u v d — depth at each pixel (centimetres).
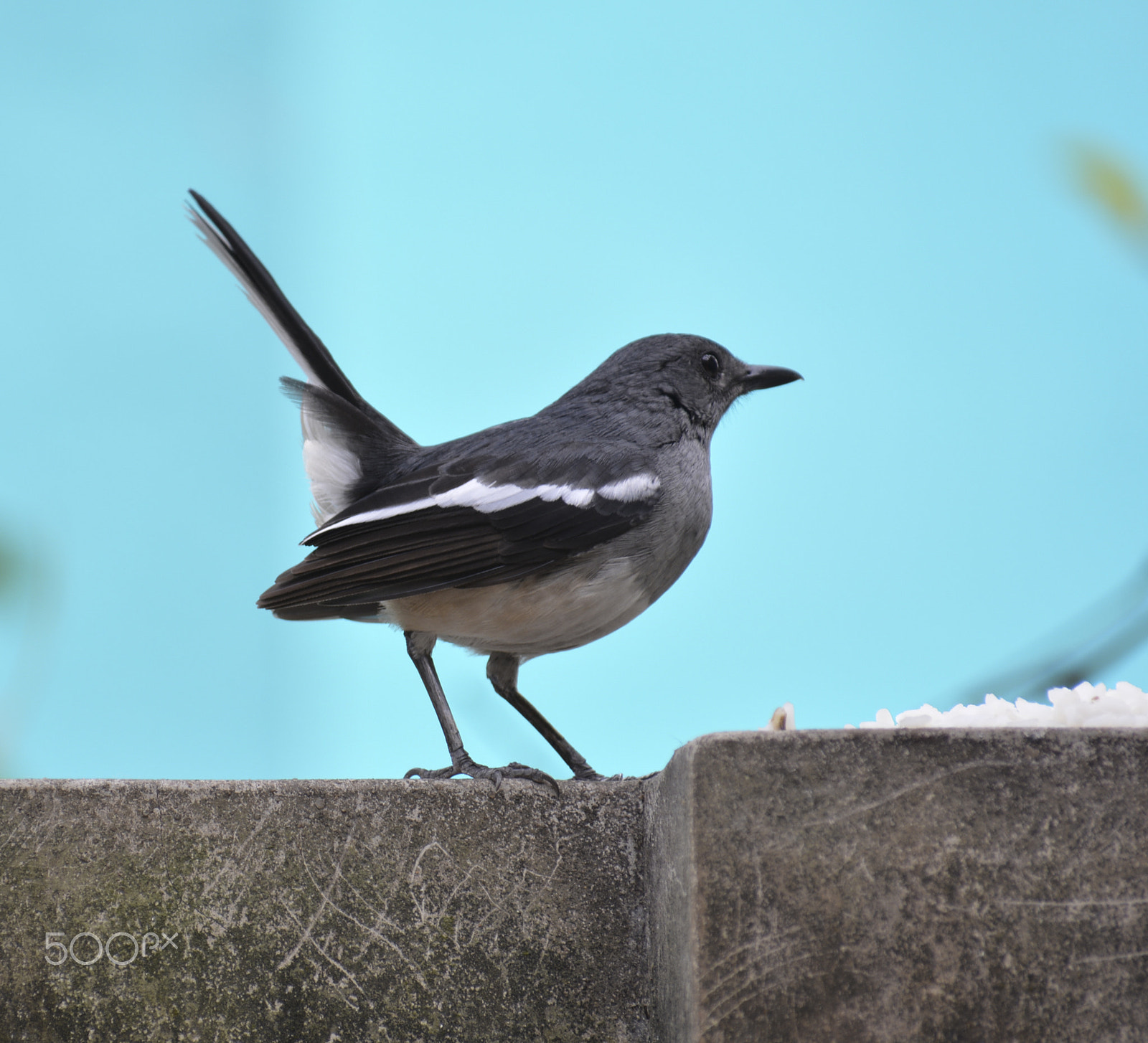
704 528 439
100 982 428
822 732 426
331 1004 428
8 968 428
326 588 436
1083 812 425
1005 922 425
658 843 428
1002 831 425
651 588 438
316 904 429
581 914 429
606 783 429
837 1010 425
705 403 440
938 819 425
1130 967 425
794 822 425
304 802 429
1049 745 426
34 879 428
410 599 437
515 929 429
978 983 425
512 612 437
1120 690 432
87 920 428
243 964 428
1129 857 425
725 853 425
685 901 426
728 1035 425
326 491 440
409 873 429
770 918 425
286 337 441
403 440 441
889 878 425
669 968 427
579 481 437
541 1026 428
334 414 439
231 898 428
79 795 429
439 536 436
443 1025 428
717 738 426
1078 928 425
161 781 429
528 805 429
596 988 428
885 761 426
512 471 437
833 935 425
